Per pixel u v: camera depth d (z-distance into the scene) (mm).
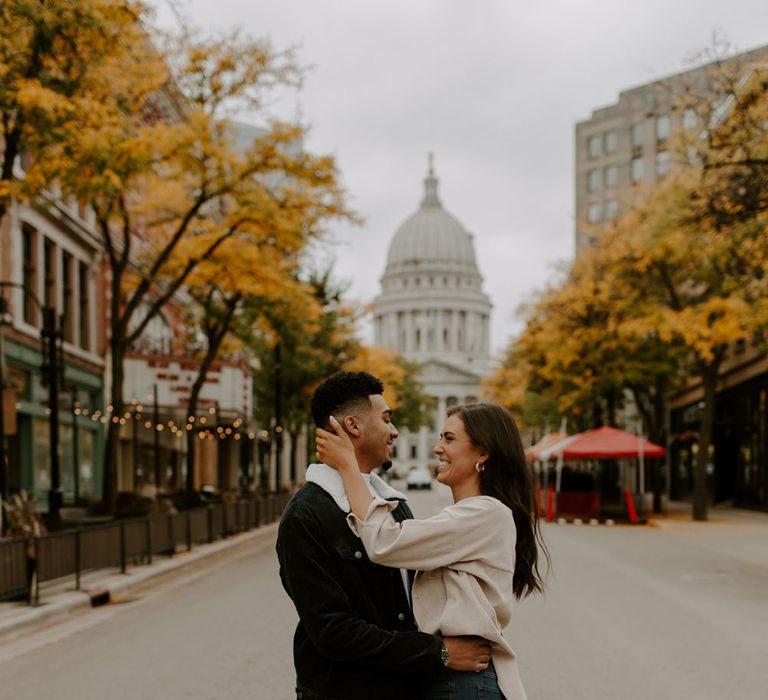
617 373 31500
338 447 3021
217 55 17922
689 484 46531
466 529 2908
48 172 13391
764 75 14523
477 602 2867
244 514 25312
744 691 7090
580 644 9039
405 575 3031
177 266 21875
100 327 31031
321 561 2871
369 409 3158
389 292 176625
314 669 2904
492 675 2938
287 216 19656
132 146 14008
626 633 9641
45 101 12133
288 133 18406
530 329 36000
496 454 3199
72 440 27953
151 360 32844
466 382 159375
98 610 11641
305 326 35625
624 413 57094
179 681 7465
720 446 40938
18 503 13367
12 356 23016
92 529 13141
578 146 80000
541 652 8633
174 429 35281
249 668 7926
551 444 38469
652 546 20438
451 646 2857
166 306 39125
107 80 14578
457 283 175500
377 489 3250
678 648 8820
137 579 13945
